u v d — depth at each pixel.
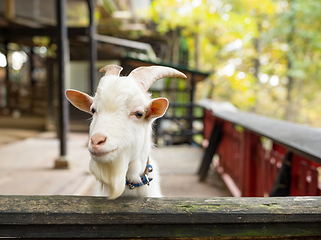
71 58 10.51
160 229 1.40
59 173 4.36
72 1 7.96
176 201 1.45
